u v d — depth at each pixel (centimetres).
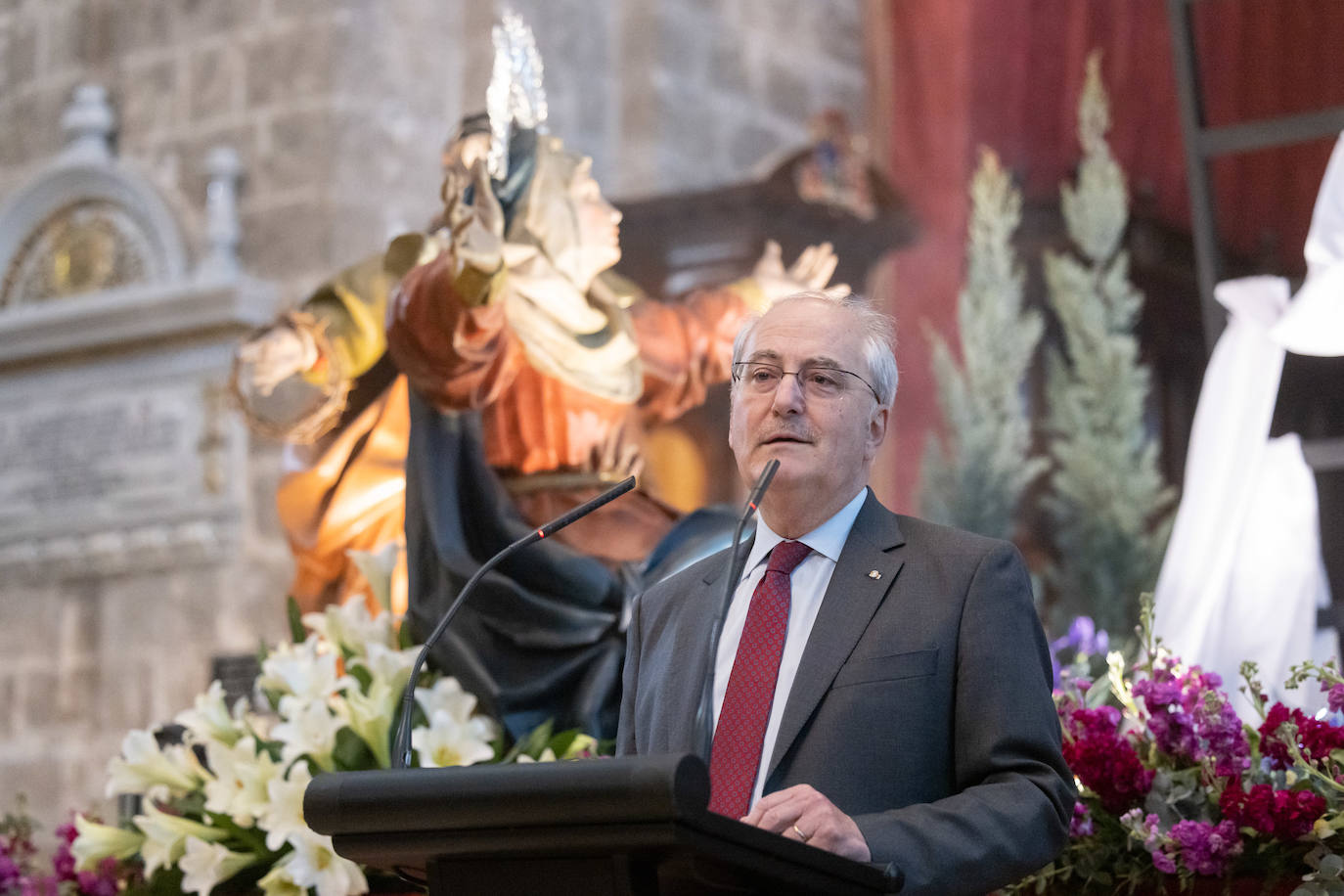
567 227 621
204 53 1123
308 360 638
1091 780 396
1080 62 1133
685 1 1179
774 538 326
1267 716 406
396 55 1094
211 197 1088
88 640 1104
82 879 555
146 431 1095
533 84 555
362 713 505
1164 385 1045
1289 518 655
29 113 1192
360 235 1064
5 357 1135
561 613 565
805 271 711
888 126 1212
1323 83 1036
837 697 298
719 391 955
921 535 319
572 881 239
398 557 612
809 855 245
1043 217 1077
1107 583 873
